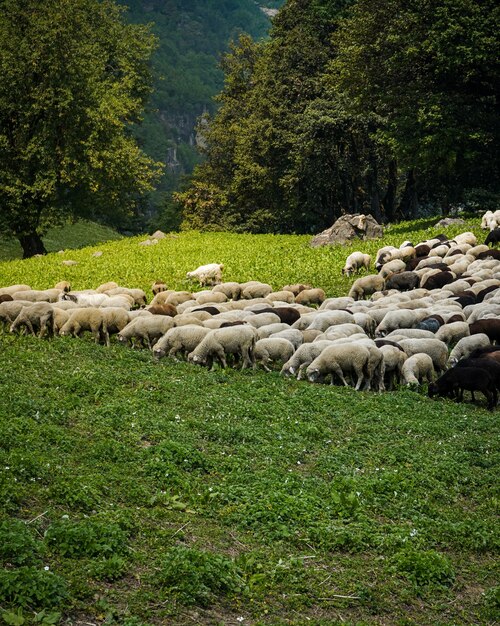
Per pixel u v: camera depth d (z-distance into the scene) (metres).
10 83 50.97
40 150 50.53
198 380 17.83
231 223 73.50
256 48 78.31
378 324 23.92
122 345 21.58
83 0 56.59
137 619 8.02
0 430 11.82
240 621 8.54
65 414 13.63
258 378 19.02
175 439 13.31
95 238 80.25
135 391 16.06
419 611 9.57
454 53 43.12
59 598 7.97
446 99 44.62
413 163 46.53
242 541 10.33
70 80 52.12
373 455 14.14
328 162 61.22
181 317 21.95
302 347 19.84
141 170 56.94
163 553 9.45
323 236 44.56
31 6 53.00
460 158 48.50
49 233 75.25
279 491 11.71
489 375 18.28
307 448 14.09
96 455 12.01
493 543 11.36
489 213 40.59
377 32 47.25
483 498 13.04
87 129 53.59
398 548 10.70
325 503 11.64
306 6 67.75
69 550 8.98
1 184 50.97
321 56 63.19
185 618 8.35
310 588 9.49
